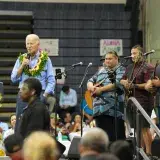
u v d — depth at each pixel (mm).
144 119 8414
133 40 17141
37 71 9125
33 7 17109
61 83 16469
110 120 9281
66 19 17172
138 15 17156
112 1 17344
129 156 5945
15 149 6430
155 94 9016
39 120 7918
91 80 9578
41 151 4926
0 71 16500
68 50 17125
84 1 17328
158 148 8633
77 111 16234
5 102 16188
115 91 9078
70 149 8211
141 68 9211
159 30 15797
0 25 16875
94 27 17234
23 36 16984
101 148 5535
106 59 9367
